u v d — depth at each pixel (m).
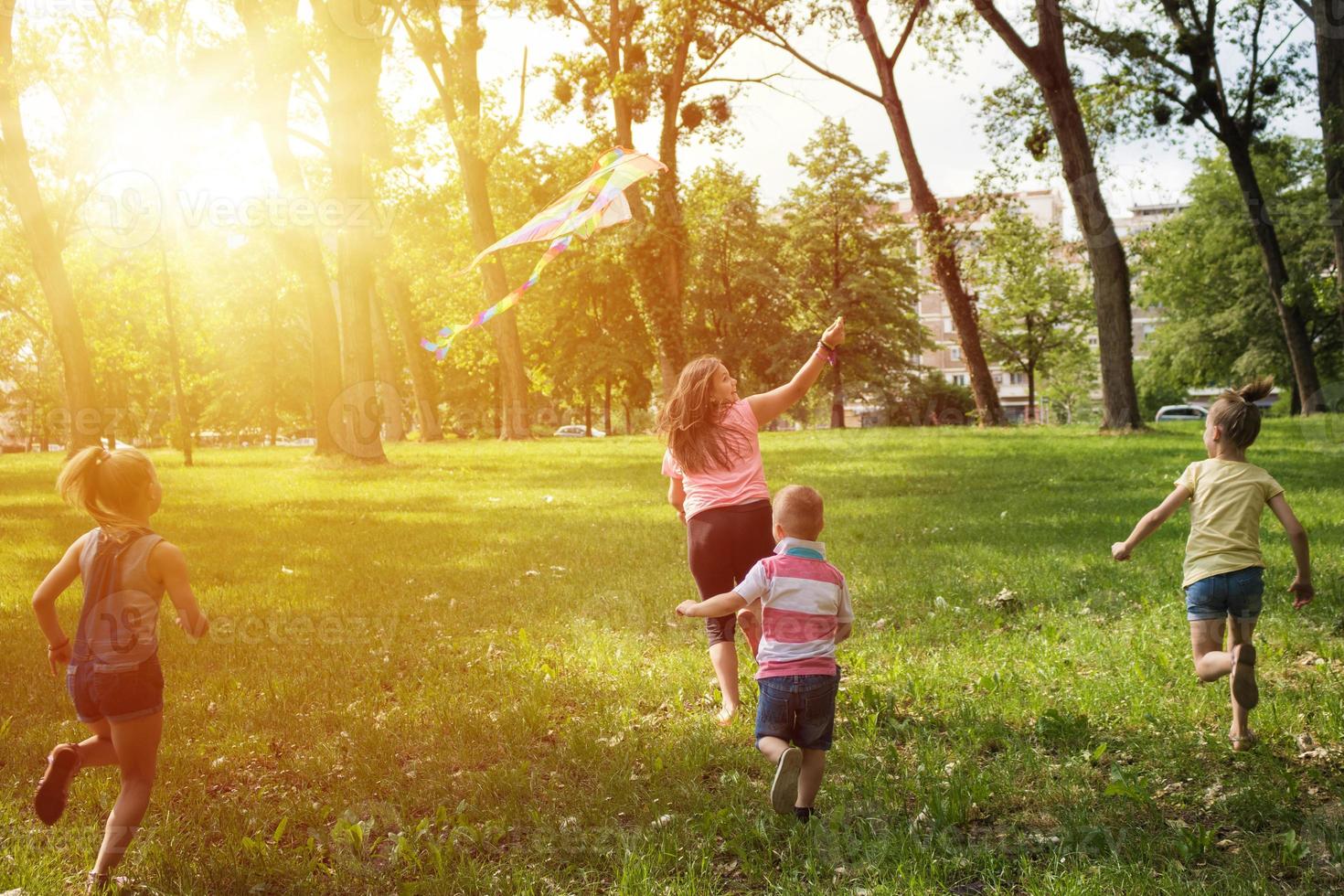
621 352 45.84
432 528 11.93
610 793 3.84
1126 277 24.38
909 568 8.01
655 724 4.68
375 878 3.30
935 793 3.64
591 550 9.66
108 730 3.40
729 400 4.68
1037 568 7.78
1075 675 5.08
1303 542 4.10
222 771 4.26
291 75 24.61
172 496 16.66
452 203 38.66
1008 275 52.84
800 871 3.20
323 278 24.14
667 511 12.77
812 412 48.31
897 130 29.81
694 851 3.33
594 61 28.38
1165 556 8.03
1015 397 66.81
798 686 3.57
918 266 49.44
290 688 5.33
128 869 3.34
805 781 3.61
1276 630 5.68
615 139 29.33
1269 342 43.34
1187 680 4.84
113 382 52.91
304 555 10.01
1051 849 3.29
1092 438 22.92
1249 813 3.48
